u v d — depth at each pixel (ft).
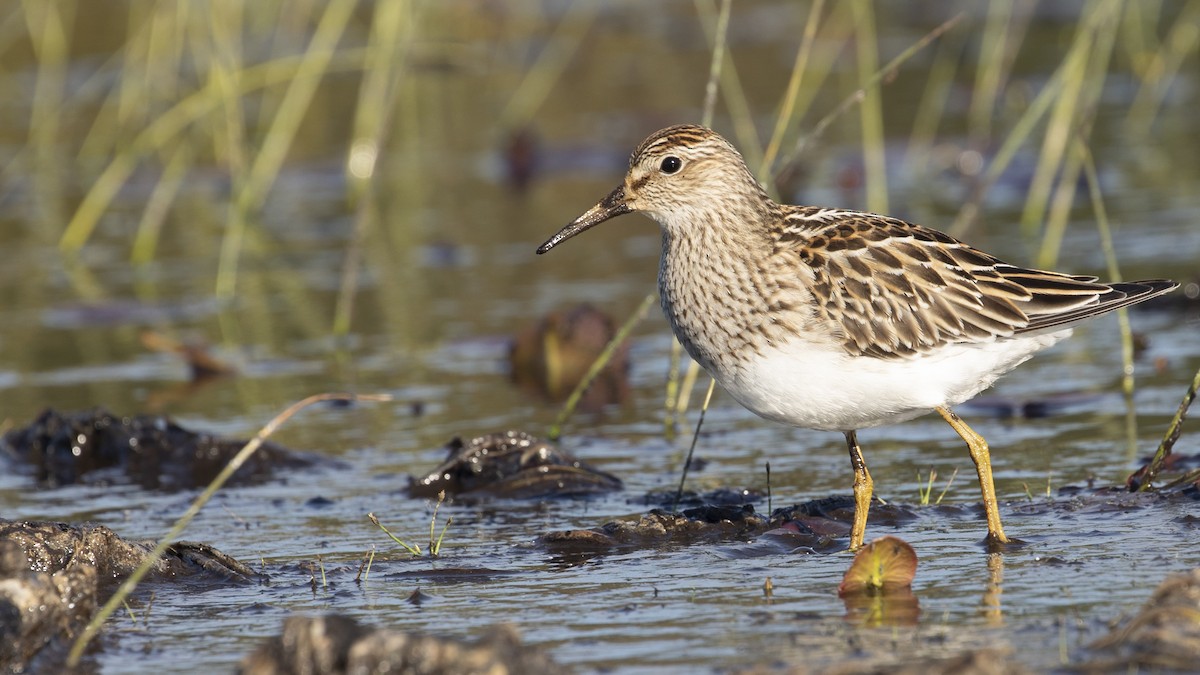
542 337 49.16
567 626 26.55
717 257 33.37
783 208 34.45
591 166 75.25
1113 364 46.60
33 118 83.92
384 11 70.23
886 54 91.71
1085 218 62.34
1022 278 32.83
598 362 42.14
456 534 33.86
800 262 32.63
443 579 29.99
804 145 41.06
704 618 26.68
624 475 38.50
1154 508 32.48
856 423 32.99
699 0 52.39
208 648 26.30
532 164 76.18
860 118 81.35
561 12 102.37
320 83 92.73
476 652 22.21
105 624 27.73
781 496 35.99
